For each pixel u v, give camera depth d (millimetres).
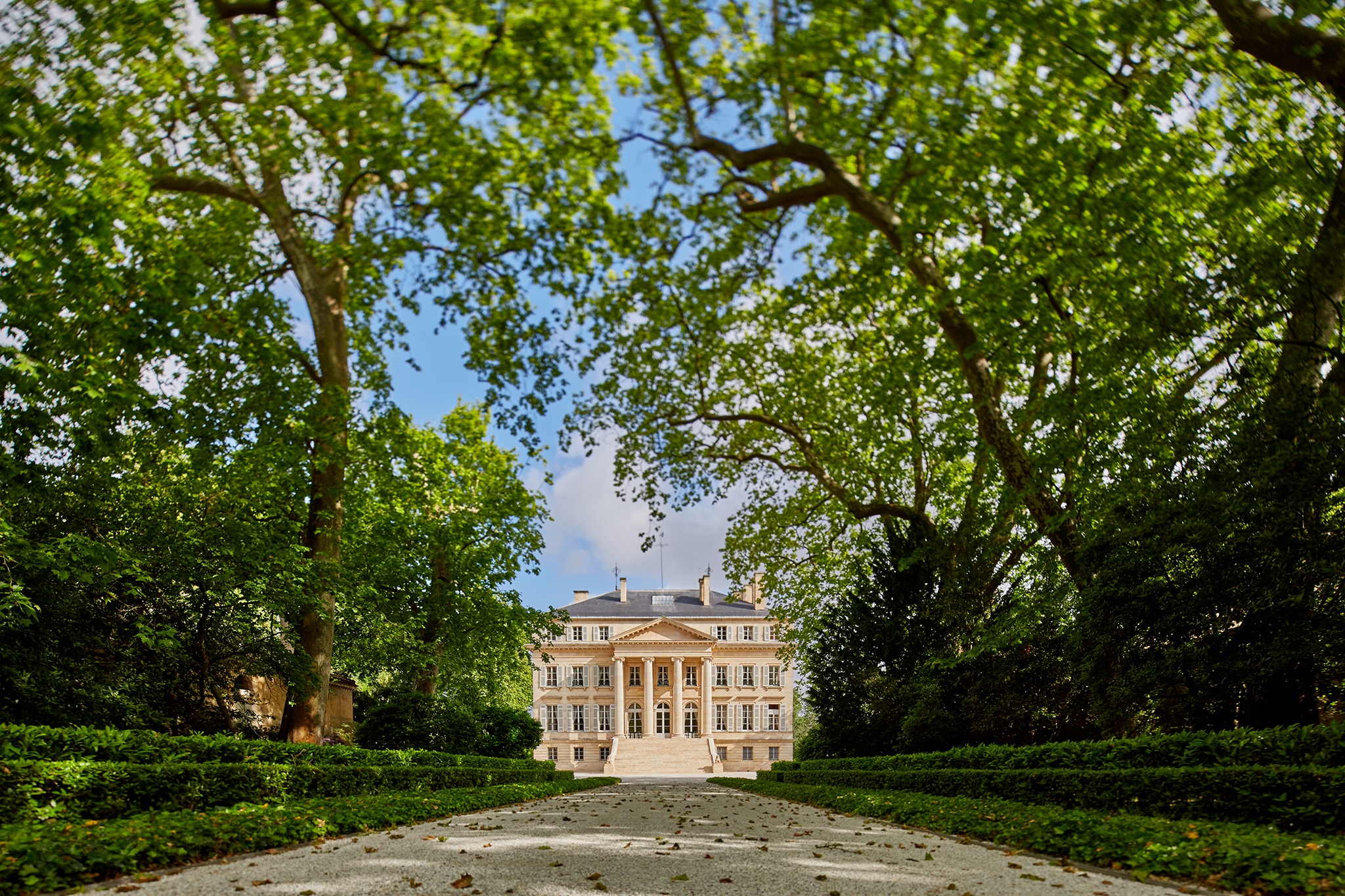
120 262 15812
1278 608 12031
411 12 14391
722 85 14984
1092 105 14344
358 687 40625
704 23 14367
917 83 14367
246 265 19750
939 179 15453
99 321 14727
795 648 31250
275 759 15656
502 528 33312
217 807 11594
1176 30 14055
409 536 30172
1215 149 17266
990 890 6398
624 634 77500
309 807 11422
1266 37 13133
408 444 24109
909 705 22328
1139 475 15250
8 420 14523
